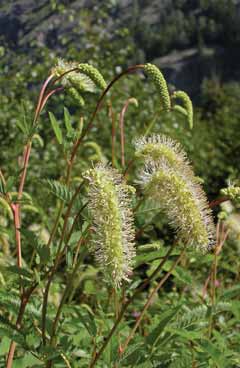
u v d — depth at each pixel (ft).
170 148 1.42
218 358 1.40
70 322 1.63
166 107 1.48
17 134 4.66
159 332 1.35
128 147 1.66
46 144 4.85
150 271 1.65
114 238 1.18
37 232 2.08
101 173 1.24
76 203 1.35
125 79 5.67
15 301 1.41
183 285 2.17
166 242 3.12
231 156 6.70
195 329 1.55
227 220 1.92
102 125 5.08
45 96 1.65
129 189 1.27
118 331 1.55
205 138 7.48
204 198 1.32
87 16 6.20
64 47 6.09
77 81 1.69
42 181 1.33
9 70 5.65
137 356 1.35
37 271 1.40
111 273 1.17
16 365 1.37
